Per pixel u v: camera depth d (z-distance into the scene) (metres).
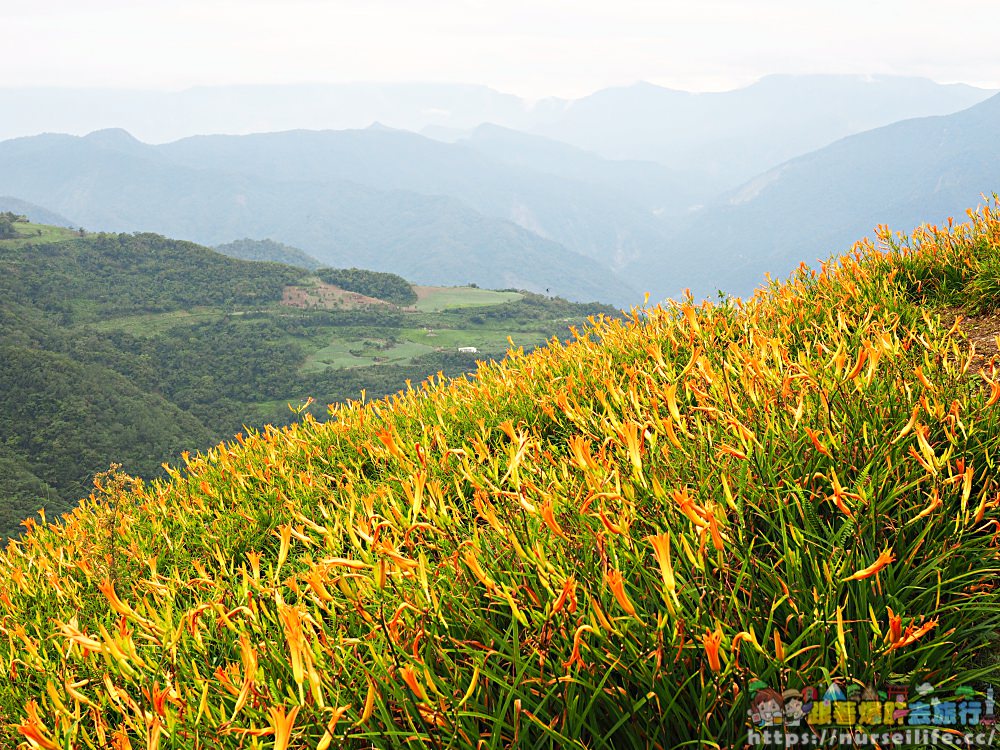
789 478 2.23
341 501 3.77
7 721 2.55
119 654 1.93
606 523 1.87
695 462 2.49
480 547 2.29
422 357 193.50
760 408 2.72
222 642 2.47
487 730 1.76
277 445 5.30
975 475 2.36
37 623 3.21
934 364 3.06
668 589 1.60
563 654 1.75
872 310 4.01
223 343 199.25
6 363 116.50
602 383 4.10
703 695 1.57
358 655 1.97
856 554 1.94
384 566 1.86
